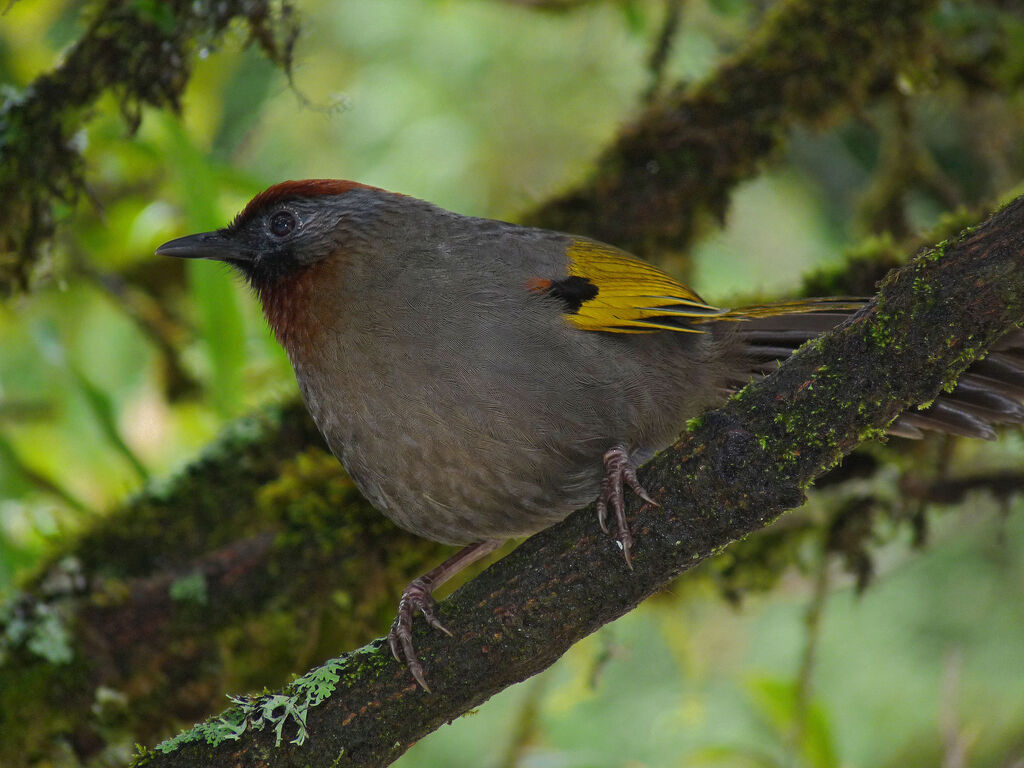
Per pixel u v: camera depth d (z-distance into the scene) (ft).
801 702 34.71
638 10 41.39
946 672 34.99
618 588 21.99
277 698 22.52
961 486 34.94
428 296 25.27
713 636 45.06
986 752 43.86
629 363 25.54
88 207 39.60
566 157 46.83
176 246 27.84
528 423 24.64
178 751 22.24
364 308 25.52
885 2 33.24
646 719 44.60
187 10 30.04
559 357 24.90
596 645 37.91
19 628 31.01
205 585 31.45
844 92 33.83
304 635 31.86
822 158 49.75
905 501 35.14
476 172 46.60
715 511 21.12
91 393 34.68
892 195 41.09
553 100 47.21
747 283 45.39
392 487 25.76
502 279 25.48
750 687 36.29
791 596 41.32
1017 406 25.58
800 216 49.67
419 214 26.61
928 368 19.65
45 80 30.50
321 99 45.55
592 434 24.99
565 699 37.55
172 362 43.50
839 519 35.27
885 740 44.68
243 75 43.21
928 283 19.44
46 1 40.32
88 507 34.86
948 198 41.50
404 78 45.91
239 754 22.12
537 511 25.59
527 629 22.21
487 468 24.88
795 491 20.61
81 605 31.42
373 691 22.45
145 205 42.32
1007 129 41.91
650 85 38.17
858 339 19.98
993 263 18.99
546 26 46.78
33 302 39.06
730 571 35.88
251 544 31.91
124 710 31.19
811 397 20.21
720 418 21.02
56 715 30.66
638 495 21.79
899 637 46.39
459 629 22.41
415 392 24.84
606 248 26.66
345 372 25.49
